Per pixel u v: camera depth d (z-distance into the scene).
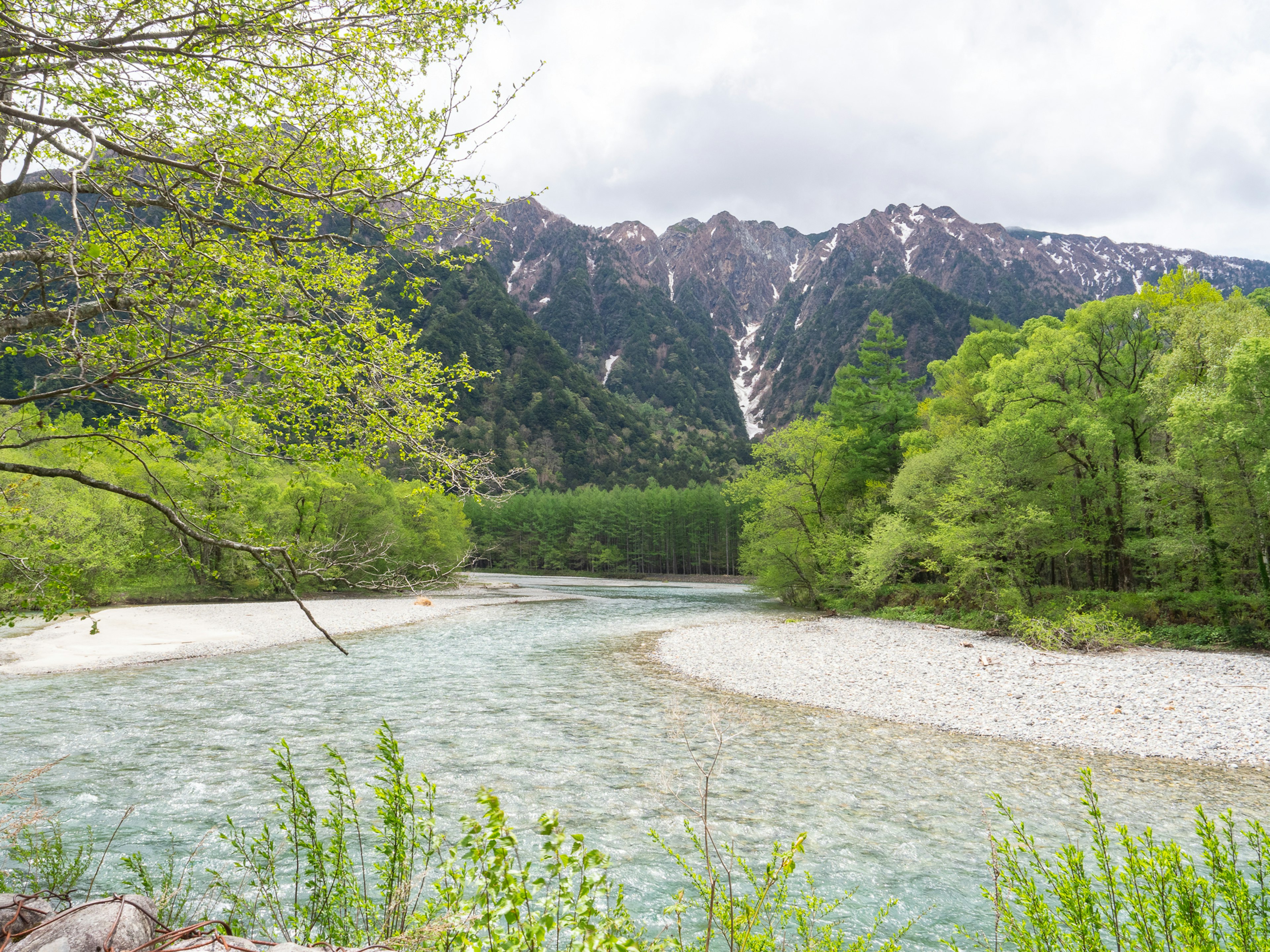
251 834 8.92
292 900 6.34
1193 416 24.66
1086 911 2.97
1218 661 22.23
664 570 112.81
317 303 5.32
